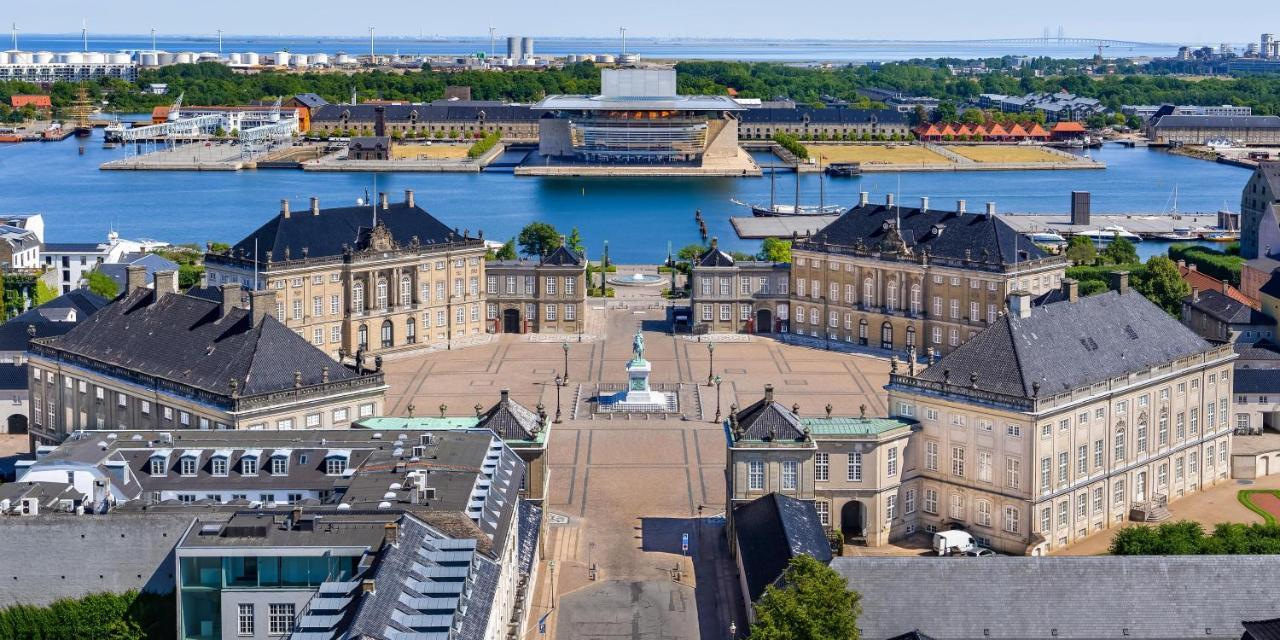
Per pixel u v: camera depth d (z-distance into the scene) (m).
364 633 155.38
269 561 184.00
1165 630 185.00
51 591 194.50
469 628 166.38
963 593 187.00
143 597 193.75
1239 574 188.12
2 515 195.62
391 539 180.00
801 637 180.00
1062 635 184.75
